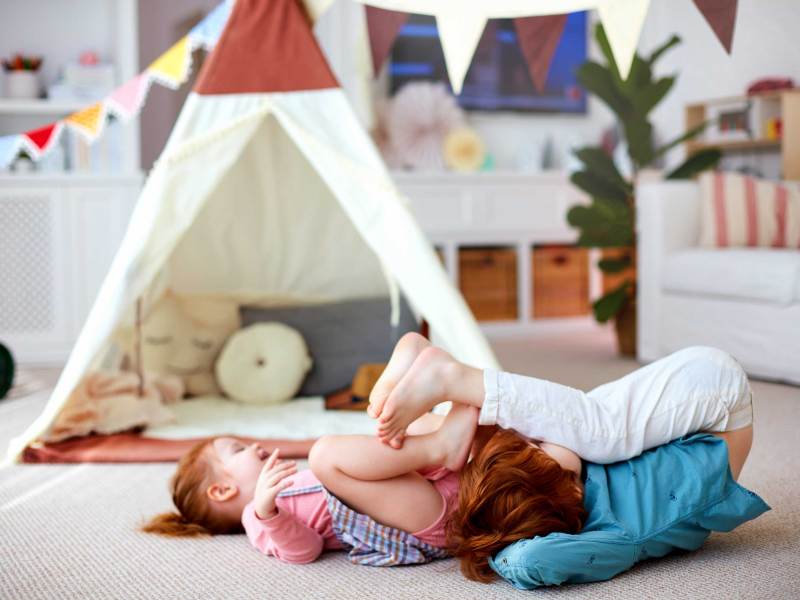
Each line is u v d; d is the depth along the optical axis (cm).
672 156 507
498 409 155
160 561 167
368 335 332
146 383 291
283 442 249
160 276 321
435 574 157
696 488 155
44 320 433
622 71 170
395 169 503
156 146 555
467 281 494
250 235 340
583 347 458
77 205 430
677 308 385
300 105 271
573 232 516
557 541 144
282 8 252
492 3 175
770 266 334
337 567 162
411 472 159
